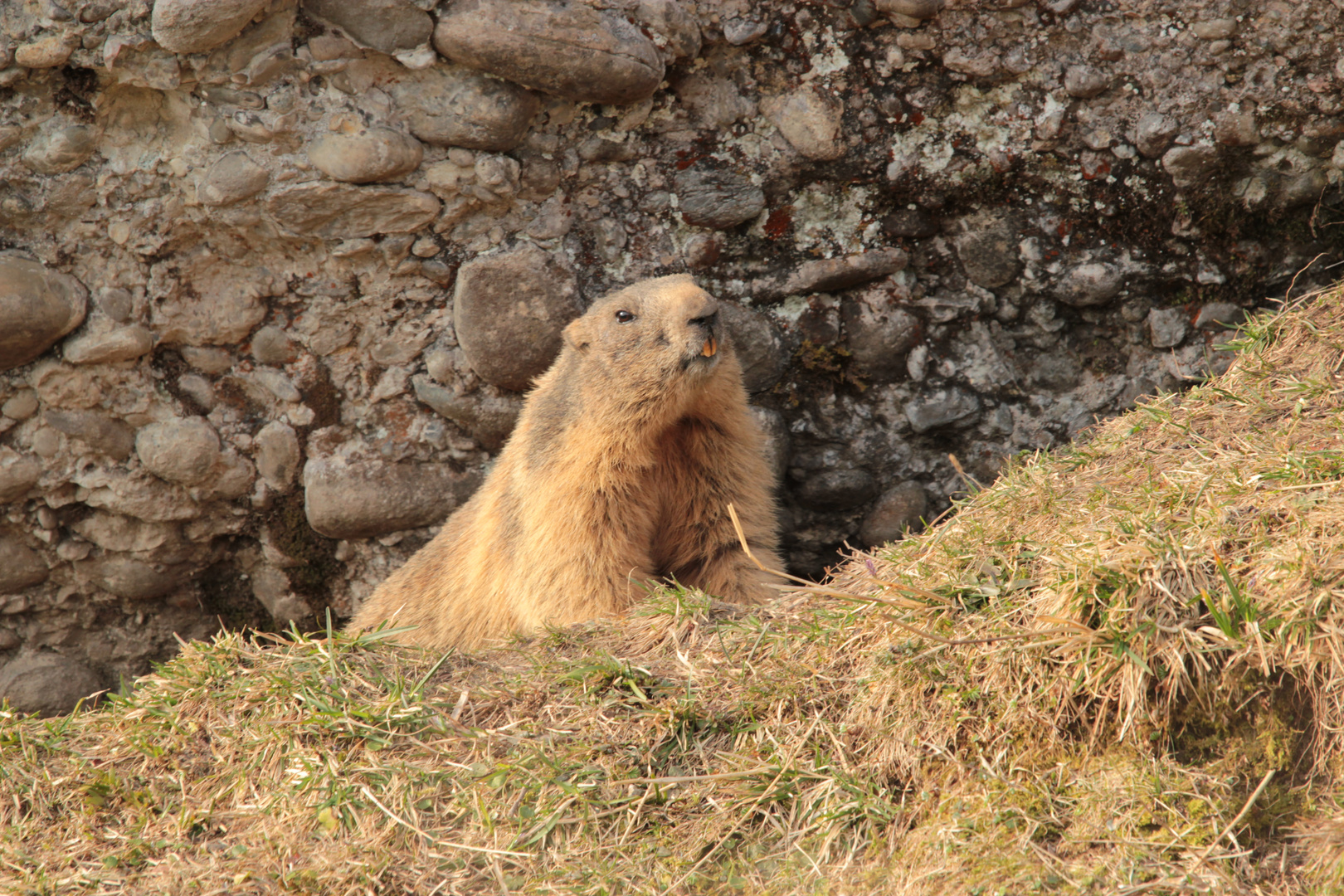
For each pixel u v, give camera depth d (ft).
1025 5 42.19
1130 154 43.62
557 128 43.62
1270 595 23.38
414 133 41.81
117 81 40.16
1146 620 23.65
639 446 37.91
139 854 26.03
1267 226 44.37
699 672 29.73
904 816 24.12
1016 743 24.35
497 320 44.32
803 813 24.81
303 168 41.34
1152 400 40.37
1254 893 20.38
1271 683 22.89
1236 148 42.86
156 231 42.34
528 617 38.58
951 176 44.50
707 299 36.35
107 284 42.55
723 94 44.09
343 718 28.66
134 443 44.37
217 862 25.48
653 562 42.24
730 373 38.88
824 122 43.96
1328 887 19.92
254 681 30.83
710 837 24.73
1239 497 26.66
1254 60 42.04
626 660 31.40
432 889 24.04
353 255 43.57
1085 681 23.67
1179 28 42.06
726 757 26.55
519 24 40.14
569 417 38.40
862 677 26.96
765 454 43.83
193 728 29.78
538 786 26.27
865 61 43.45
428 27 40.24
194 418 44.75
